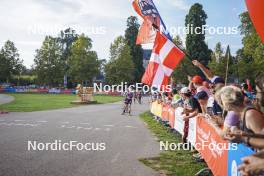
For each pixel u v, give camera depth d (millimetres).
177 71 49000
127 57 79250
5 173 6797
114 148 9836
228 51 8484
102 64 85125
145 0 12781
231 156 4816
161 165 7711
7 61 94188
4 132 12711
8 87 84375
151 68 13070
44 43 89000
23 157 8328
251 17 3941
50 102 37969
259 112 3877
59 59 89500
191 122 9039
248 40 38094
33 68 90062
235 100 3973
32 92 78375
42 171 7008
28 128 14055
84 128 14508
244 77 35625
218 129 5285
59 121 17219
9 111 23156
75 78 81438
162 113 17438
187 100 9391
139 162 7996
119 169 7305
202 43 68062
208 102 7457
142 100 55469
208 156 6629
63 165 7570
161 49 11633
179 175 6832
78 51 79062
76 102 36781
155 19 12688
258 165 2848
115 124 16609
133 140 11414
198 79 8875
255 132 3740
